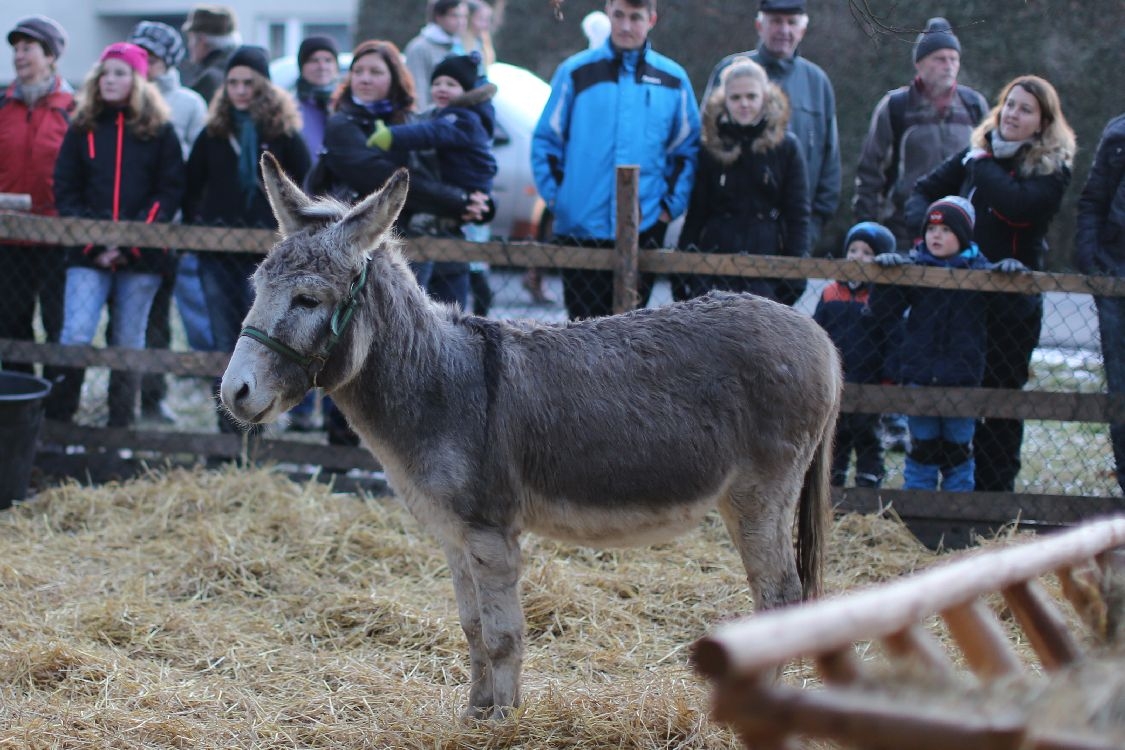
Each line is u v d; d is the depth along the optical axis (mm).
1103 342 5379
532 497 3570
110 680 3875
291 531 5371
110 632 4391
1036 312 5547
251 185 6332
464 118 5902
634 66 5895
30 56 6660
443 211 5934
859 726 1473
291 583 4941
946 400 5457
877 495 5574
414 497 3545
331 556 5234
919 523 5602
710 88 6500
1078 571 2504
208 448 6188
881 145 6246
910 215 5797
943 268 5340
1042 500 5492
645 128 5840
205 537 5207
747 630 1450
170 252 6500
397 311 3498
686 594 4801
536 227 9641
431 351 3531
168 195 6398
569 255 5586
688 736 3453
